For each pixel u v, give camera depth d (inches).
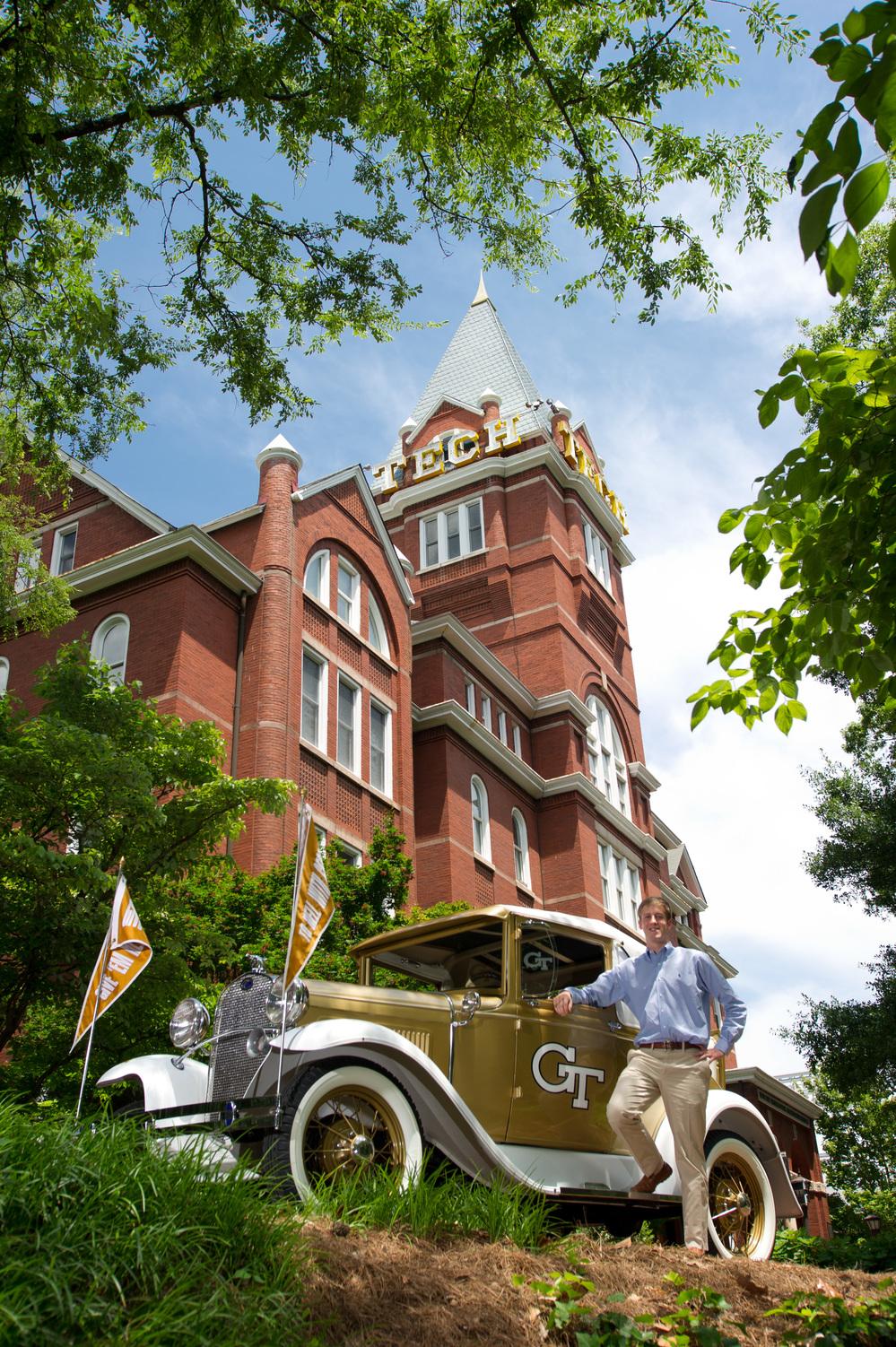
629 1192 297.9
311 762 857.5
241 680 840.9
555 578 1373.0
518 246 488.4
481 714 1184.2
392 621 1029.8
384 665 1007.0
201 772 498.9
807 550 243.0
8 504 691.4
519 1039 306.3
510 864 1127.6
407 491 1504.7
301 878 274.4
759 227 436.1
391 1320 181.9
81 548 936.9
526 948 320.2
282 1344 163.3
